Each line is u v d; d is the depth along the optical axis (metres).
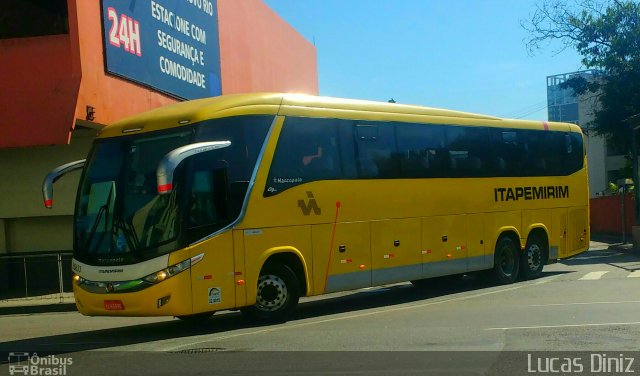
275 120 10.98
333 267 11.63
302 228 11.18
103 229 9.88
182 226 9.65
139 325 11.88
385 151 12.72
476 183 14.61
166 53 19.34
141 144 10.17
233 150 10.38
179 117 10.09
